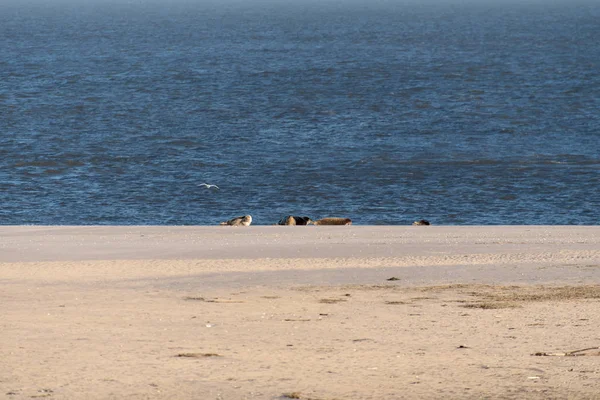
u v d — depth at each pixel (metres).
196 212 155.88
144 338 54.97
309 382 43.62
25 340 53.81
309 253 98.75
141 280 82.31
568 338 55.94
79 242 107.12
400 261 93.06
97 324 59.97
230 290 77.00
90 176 183.00
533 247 101.69
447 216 152.25
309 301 71.12
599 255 95.44
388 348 52.56
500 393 41.81
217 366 46.97
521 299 71.69
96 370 45.75
